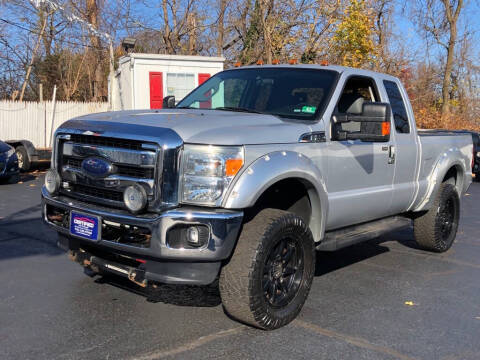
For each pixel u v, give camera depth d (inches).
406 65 1023.6
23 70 1093.1
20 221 308.0
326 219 181.0
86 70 1128.2
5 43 1063.0
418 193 241.3
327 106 186.2
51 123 737.6
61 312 168.6
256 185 148.1
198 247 142.8
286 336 156.3
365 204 203.3
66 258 231.0
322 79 198.2
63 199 165.8
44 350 141.1
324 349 148.4
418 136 241.0
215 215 142.3
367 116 177.9
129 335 152.5
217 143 145.8
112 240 151.7
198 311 173.6
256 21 814.5
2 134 711.1
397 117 227.5
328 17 779.4
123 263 161.6
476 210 423.8
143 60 629.3
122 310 171.8
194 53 945.5
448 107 1230.3
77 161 163.6
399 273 230.8
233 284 149.6
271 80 206.4
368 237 207.8
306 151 171.0
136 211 143.2
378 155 208.1
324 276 222.4
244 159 148.9
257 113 183.2
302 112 187.3
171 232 142.3
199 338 152.3
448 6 1197.7
